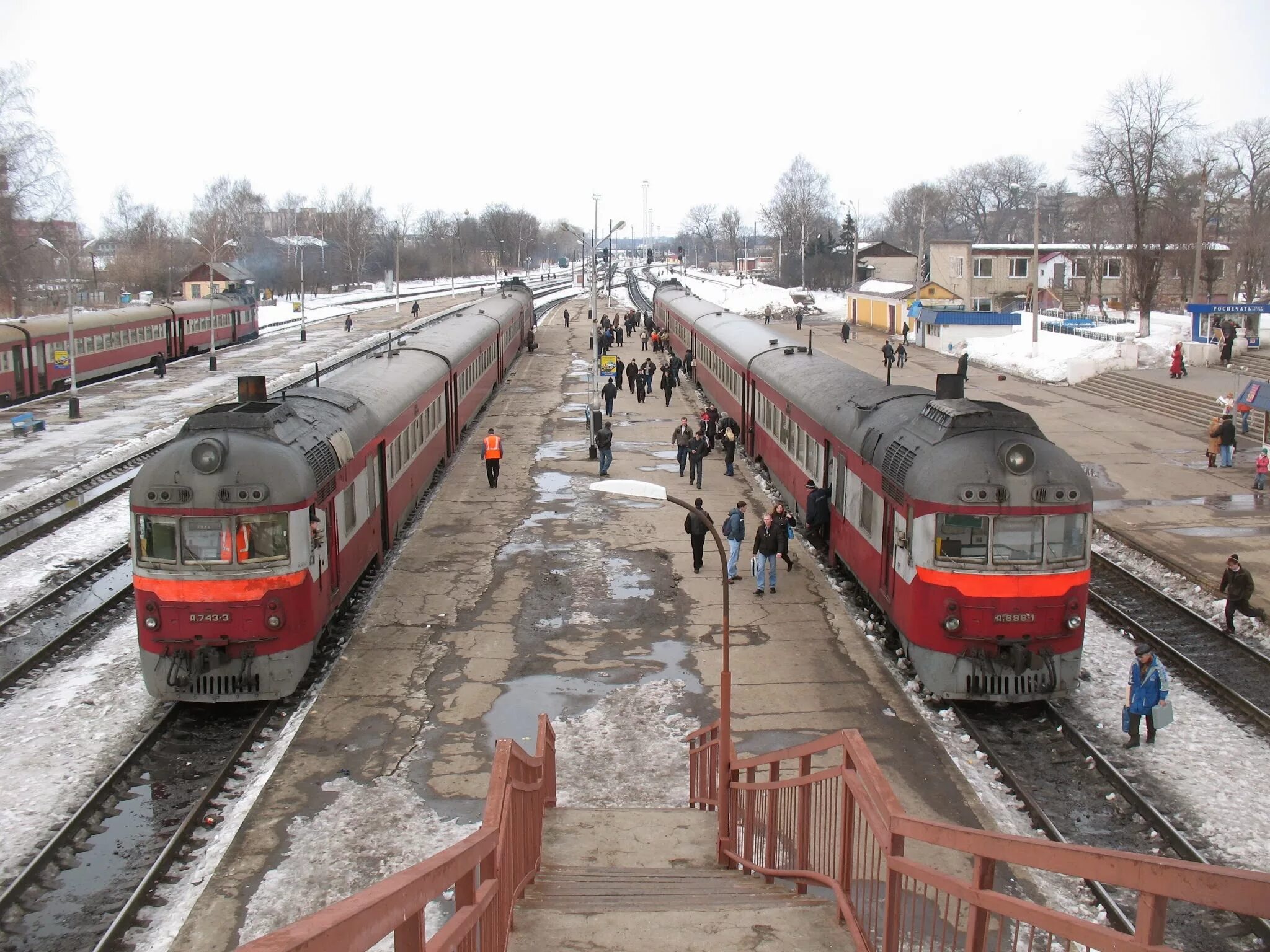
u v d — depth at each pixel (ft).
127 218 419.74
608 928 24.21
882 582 56.03
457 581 68.90
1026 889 35.35
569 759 45.62
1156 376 138.62
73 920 34.53
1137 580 69.67
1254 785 43.19
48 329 148.87
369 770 44.04
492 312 164.55
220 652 48.16
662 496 38.17
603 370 130.93
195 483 47.50
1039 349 163.43
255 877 36.19
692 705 50.75
